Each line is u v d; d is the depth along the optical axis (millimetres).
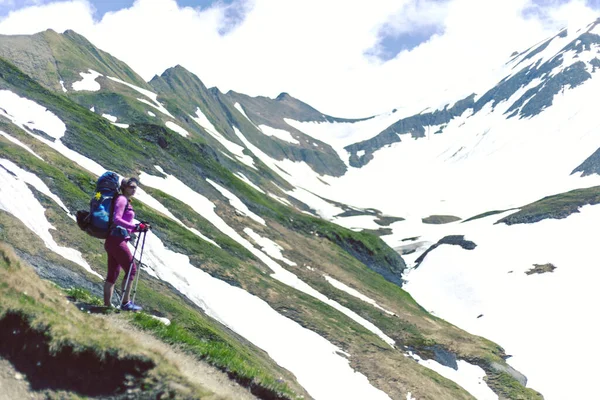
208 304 50438
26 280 10227
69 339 9273
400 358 58875
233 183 108812
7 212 35406
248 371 12102
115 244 11805
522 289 103438
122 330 11164
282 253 84312
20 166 44250
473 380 64375
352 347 56469
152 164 87938
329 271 85062
